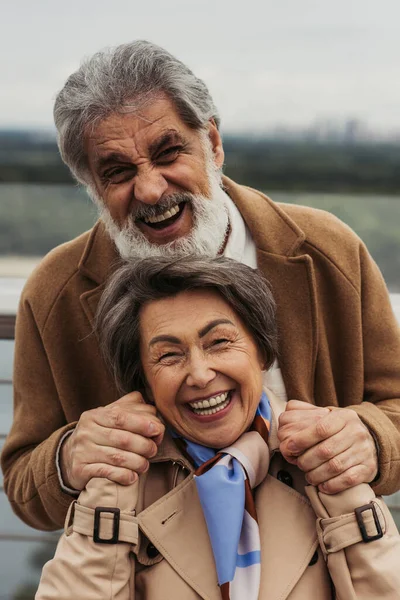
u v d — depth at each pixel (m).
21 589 2.23
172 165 1.48
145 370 1.42
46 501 1.58
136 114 1.43
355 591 1.31
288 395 1.70
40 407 1.79
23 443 1.76
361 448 1.36
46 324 1.74
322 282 1.72
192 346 1.33
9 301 2.14
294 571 1.33
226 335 1.34
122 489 1.35
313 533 1.38
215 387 1.34
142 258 1.44
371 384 1.73
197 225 1.52
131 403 1.42
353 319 1.70
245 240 1.72
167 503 1.39
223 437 1.37
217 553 1.29
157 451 1.43
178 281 1.34
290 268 1.67
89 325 1.74
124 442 1.35
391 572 1.30
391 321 1.75
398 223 2.39
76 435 1.40
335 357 1.75
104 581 1.31
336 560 1.33
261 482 1.42
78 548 1.33
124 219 1.53
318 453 1.33
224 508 1.31
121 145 1.44
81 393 1.79
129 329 1.41
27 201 2.42
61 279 1.74
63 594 1.31
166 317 1.35
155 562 1.37
